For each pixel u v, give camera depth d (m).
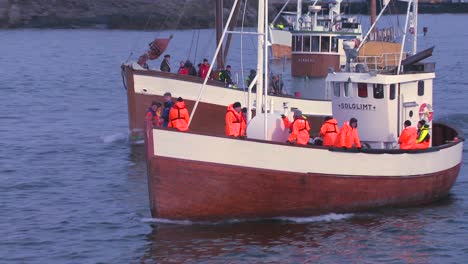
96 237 92.12
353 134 95.25
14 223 98.19
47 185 118.50
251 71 144.12
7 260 85.19
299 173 92.00
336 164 93.75
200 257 83.88
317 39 164.38
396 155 97.56
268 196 92.06
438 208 102.94
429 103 109.75
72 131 169.62
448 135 115.12
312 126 149.62
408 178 99.62
